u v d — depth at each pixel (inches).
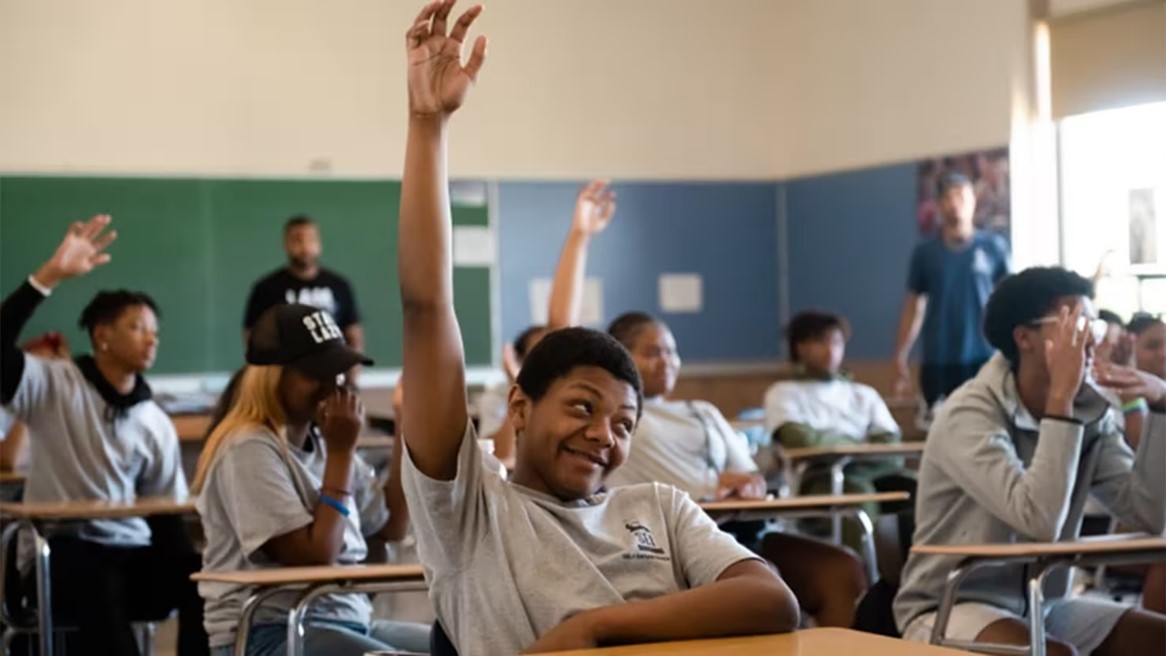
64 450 177.9
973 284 323.9
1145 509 132.3
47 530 169.0
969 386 131.9
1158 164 290.0
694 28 375.6
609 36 367.6
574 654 67.7
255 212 335.3
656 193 371.2
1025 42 313.9
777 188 383.6
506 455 178.1
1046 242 312.3
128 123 327.9
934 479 131.8
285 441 128.3
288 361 127.7
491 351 352.8
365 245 342.6
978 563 118.6
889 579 144.3
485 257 353.1
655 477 167.5
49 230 322.7
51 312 321.1
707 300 376.2
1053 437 123.7
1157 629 123.3
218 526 126.4
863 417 272.1
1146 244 291.6
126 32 328.5
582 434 78.2
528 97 359.6
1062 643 118.6
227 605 125.3
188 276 330.0
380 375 341.7
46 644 157.8
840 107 365.1
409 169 75.8
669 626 72.3
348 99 342.6
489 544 77.6
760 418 311.1
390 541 143.7
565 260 187.6
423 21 75.4
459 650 79.5
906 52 344.2
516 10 359.6
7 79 321.4
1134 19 294.0
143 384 185.8
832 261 367.2
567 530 78.6
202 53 333.1
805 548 157.1
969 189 326.0
